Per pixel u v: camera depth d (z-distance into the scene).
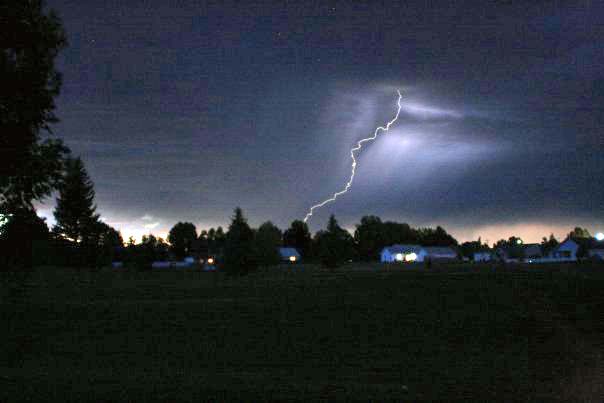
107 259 76.44
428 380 10.97
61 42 8.15
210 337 17.98
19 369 12.20
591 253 110.81
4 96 7.59
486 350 15.05
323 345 16.33
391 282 39.72
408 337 17.59
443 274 47.81
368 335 18.08
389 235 162.88
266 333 18.70
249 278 53.34
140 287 41.38
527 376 11.24
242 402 8.13
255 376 11.30
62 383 9.48
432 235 168.75
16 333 18.59
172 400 8.16
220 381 10.20
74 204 65.75
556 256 118.31
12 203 8.30
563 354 14.04
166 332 19.05
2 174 7.91
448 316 22.14
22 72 7.69
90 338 17.80
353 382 10.55
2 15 7.50
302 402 8.22
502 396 9.16
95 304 28.00
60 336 18.06
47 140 8.34
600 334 17.02
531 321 19.95
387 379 11.19
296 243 155.00
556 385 10.18
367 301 28.36
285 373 12.06
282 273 63.19
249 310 25.25
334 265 70.75
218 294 34.25
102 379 10.16
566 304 24.14
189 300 30.42
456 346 15.84
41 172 8.17
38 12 7.91
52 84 8.12
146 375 11.22
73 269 72.00
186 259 126.75
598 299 25.12
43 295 33.69
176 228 162.00
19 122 7.82
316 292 34.31
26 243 8.60
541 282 34.91
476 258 145.25
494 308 24.17
